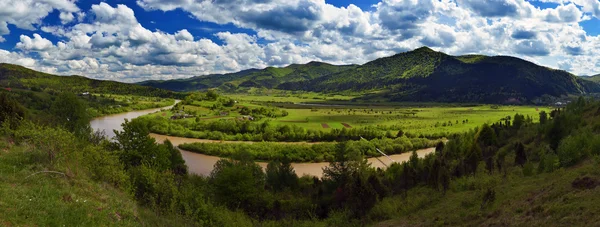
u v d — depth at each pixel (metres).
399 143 135.12
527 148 82.31
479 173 64.25
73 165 30.78
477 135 101.38
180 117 191.88
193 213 34.03
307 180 84.94
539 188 39.22
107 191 29.30
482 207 39.34
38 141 32.06
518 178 51.59
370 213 52.38
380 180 66.56
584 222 24.98
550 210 29.14
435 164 56.69
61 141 31.89
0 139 34.78
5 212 18.20
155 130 157.25
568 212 27.62
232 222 37.91
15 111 64.50
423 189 61.00
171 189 35.25
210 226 33.97
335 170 79.44
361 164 81.19
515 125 120.50
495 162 70.50
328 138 149.50
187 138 148.88
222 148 122.75
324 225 51.78
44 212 19.89
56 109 99.25
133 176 37.50
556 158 51.59
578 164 47.38
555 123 74.75
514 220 31.00
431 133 153.00
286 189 74.69
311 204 61.66
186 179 66.00
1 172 24.67
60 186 25.62
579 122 87.12
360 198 52.75
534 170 53.59
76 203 23.14
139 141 65.00
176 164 82.50
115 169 35.00
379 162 117.50
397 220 46.56
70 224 19.97
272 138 148.25
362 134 150.12
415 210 49.53
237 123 164.75
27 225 17.89
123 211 26.19
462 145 94.62
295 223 53.72
